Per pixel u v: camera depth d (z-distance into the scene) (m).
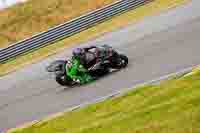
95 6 104.88
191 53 55.62
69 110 50.28
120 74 55.91
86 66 57.03
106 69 57.25
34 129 48.03
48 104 55.34
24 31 103.38
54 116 50.19
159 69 53.44
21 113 55.56
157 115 36.69
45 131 45.91
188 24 69.56
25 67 78.31
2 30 105.44
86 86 56.28
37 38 87.12
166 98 41.16
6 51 85.94
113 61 57.34
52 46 86.31
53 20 104.38
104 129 38.78
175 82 45.34
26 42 86.88
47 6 109.88
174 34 66.50
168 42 63.34
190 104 36.50
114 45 72.06
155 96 42.97
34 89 63.53
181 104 37.28
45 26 103.12
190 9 78.69
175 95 41.06
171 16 78.06
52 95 58.06
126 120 38.75
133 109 41.66
